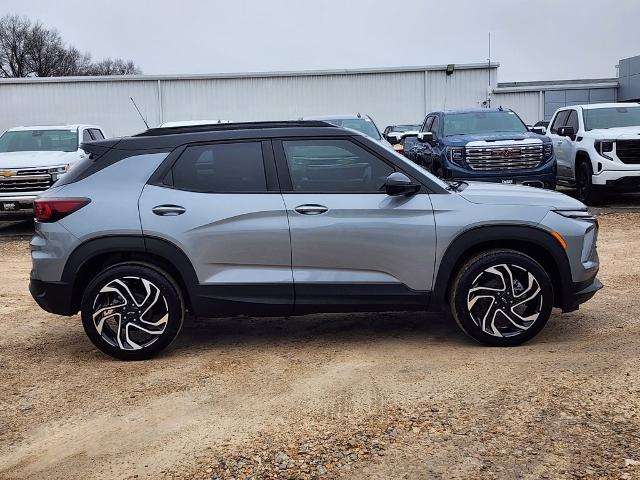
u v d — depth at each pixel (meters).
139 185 5.23
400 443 3.66
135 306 5.17
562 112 16.34
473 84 30.11
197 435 3.88
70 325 6.43
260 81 29.58
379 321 6.23
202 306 5.19
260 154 5.28
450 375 4.65
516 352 5.12
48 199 5.22
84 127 14.98
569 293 5.27
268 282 5.15
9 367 5.20
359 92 29.98
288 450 3.64
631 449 3.48
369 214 5.15
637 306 6.38
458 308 5.20
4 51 77.81
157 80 29.38
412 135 16.69
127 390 4.62
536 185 12.54
